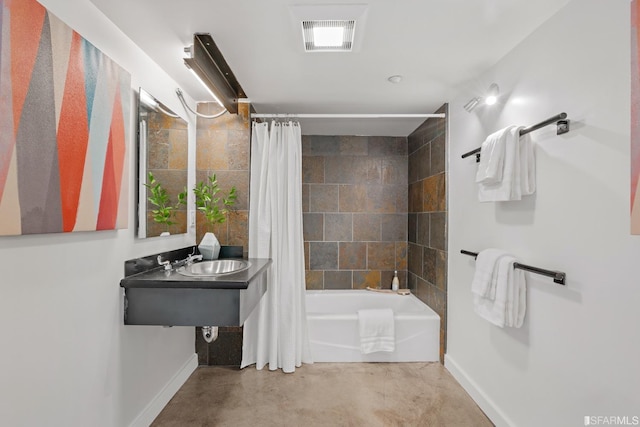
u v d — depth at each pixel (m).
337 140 3.67
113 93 1.53
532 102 1.65
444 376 2.53
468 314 2.32
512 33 1.66
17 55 1.02
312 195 3.65
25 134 1.05
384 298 3.47
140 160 1.82
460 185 2.46
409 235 3.64
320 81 2.25
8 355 1.04
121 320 1.67
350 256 3.66
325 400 2.19
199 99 2.62
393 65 2.01
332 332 2.77
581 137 1.35
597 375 1.27
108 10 1.48
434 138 2.92
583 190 1.34
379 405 2.14
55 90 1.18
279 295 2.69
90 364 1.43
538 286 1.60
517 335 1.76
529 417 1.66
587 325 1.32
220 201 2.64
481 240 2.15
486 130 2.09
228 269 2.39
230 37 1.71
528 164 1.65
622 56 1.18
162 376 2.11
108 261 1.56
